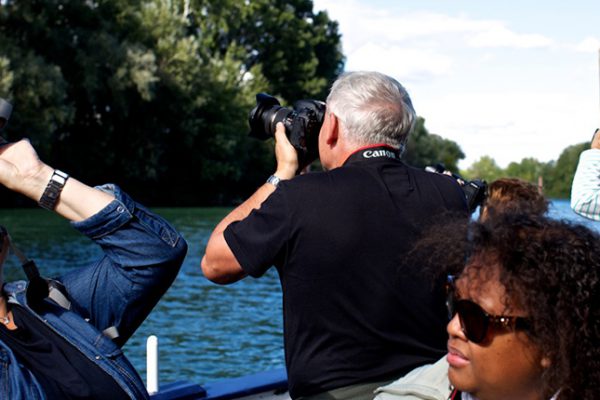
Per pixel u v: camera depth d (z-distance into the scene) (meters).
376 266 2.03
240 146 44.31
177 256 1.83
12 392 1.58
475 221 1.33
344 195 2.05
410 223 2.06
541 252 1.16
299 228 2.03
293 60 52.03
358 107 2.18
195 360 8.97
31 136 30.83
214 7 48.53
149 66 35.03
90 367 1.70
